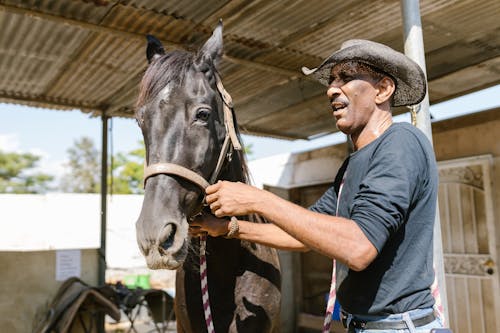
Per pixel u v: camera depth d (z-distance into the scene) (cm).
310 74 159
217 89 177
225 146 172
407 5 230
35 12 316
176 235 142
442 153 534
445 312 207
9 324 458
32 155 2839
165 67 159
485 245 486
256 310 186
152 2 314
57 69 433
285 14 338
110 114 545
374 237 112
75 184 2995
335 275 141
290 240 171
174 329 753
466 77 475
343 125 136
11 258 467
